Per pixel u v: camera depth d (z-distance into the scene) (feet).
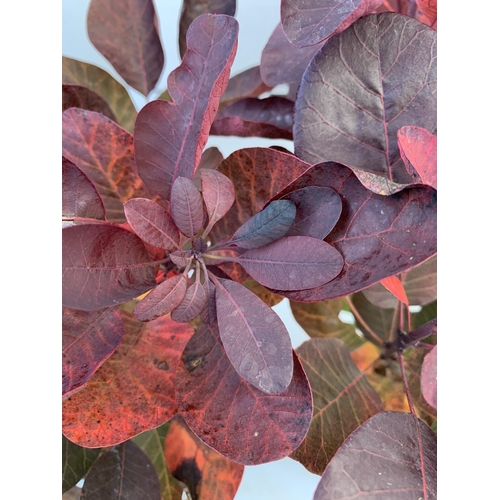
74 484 0.92
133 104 1.02
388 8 0.93
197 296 0.81
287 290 0.81
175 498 0.93
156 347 0.87
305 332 1.02
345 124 0.86
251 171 0.85
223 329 0.79
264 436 0.80
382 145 0.86
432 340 0.97
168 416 0.84
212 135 0.96
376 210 0.79
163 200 0.89
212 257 0.83
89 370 0.80
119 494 0.89
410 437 0.85
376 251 0.79
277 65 0.92
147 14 1.00
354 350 1.03
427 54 0.86
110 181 0.90
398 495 0.81
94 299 0.78
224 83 0.81
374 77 0.86
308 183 0.80
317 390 0.92
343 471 0.80
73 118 0.89
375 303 0.99
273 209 0.79
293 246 0.80
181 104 0.84
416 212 0.77
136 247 0.81
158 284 0.80
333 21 0.83
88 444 0.82
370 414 0.93
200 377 0.83
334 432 0.91
